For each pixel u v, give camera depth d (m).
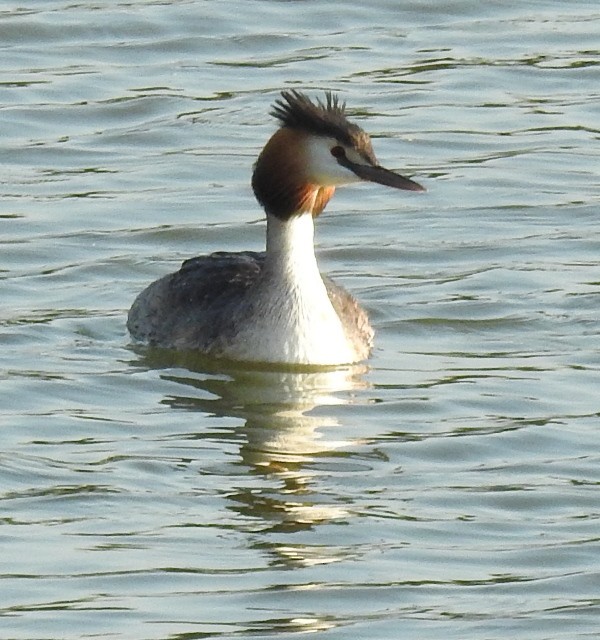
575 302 17.84
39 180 21.05
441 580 12.41
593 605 12.08
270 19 25.80
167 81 23.78
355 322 16.89
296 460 14.34
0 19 25.22
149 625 11.72
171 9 25.81
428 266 18.92
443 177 21.31
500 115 23.08
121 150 21.95
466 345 16.98
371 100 23.36
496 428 14.98
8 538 12.88
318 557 12.69
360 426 15.05
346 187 21.06
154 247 19.34
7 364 16.30
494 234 19.70
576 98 23.62
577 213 20.23
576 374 16.17
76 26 25.19
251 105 23.09
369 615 11.91
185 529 13.08
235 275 17.14
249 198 20.67
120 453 14.38
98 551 12.71
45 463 14.14
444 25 25.89
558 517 13.39
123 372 16.20
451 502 13.62
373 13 26.17
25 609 11.91
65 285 18.33
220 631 11.66
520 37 25.44
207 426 15.02
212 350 16.53
